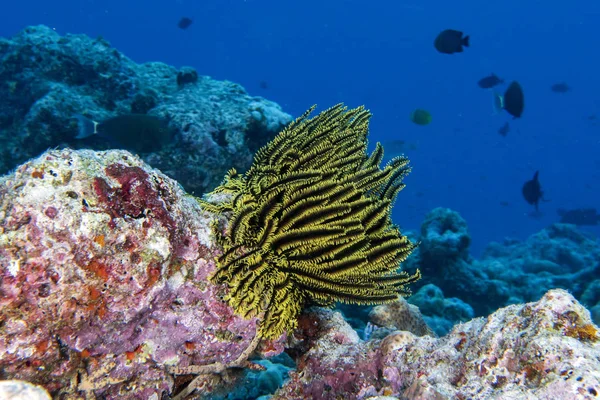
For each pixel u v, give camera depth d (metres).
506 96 10.55
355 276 3.27
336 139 3.60
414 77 105.06
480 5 96.88
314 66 115.25
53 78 10.80
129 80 11.29
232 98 11.30
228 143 10.05
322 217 3.01
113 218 2.35
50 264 2.14
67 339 2.29
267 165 3.53
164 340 2.77
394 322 5.21
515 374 2.21
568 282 14.16
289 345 3.52
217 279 2.88
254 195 3.23
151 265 2.43
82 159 2.38
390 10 102.62
